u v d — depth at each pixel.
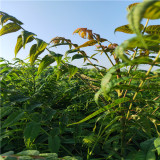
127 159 0.88
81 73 1.31
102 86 0.63
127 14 0.42
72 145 1.19
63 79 2.35
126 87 0.79
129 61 0.48
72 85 2.26
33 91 1.59
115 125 0.97
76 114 1.63
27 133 0.87
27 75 1.71
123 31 1.01
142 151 0.92
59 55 1.01
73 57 1.02
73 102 1.84
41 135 1.26
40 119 1.06
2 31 1.11
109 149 1.03
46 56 1.04
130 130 0.99
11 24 1.10
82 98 1.88
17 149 1.10
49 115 1.09
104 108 0.82
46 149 1.07
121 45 0.48
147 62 0.65
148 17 0.43
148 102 0.88
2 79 1.25
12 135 1.09
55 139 0.97
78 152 1.11
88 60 1.27
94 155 1.11
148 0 0.37
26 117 1.03
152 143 0.98
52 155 0.79
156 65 0.66
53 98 1.69
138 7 0.37
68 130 1.22
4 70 1.30
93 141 0.97
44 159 0.73
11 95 1.19
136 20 0.38
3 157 0.70
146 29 0.95
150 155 0.84
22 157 0.70
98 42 1.09
